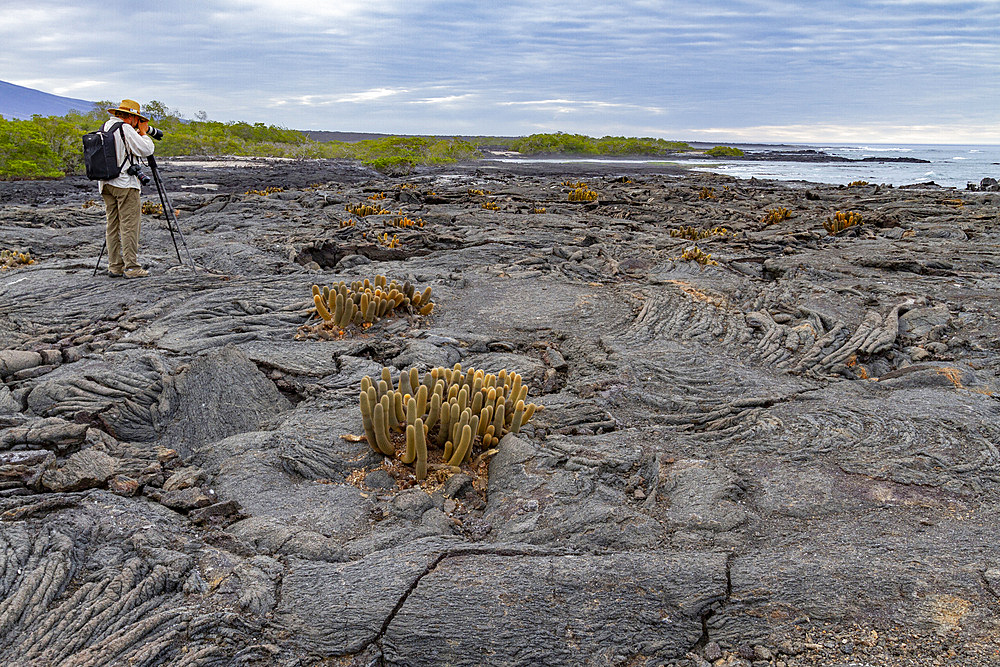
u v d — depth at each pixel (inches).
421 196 851.4
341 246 462.0
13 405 195.3
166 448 178.2
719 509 146.8
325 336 263.9
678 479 160.1
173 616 111.0
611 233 577.6
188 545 130.8
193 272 359.3
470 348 264.4
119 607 112.5
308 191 897.5
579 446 178.5
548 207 797.2
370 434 170.2
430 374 188.5
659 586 119.2
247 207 701.9
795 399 210.4
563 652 107.3
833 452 173.0
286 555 131.3
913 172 2247.8
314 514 146.0
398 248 470.9
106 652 102.7
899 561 125.0
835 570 122.2
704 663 105.7
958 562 124.3
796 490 154.9
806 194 994.7
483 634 109.7
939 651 103.9
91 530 134.1
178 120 2667.3
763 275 430.9
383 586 118.8
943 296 338.0
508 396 189.5
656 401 216.1
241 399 201.8
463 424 166.7
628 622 112.6
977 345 275.1
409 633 109.8
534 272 390.9
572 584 119.4
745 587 119.2
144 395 202.1
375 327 277.3
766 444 179.9
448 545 131.9
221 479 161.0
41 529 133.4
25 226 572.7
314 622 111.7
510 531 141.3
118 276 347.3
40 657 101.9
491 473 166.2
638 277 398.0
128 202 335.6
